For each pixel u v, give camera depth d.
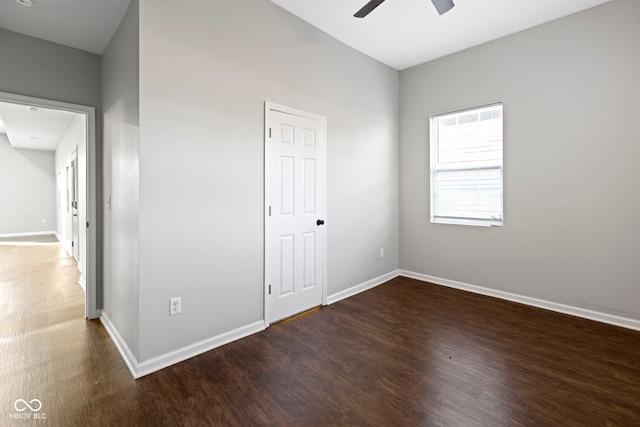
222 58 2.39
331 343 2.49
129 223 2.19
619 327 2.77
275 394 1.86
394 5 2.80
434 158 4.07
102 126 2.97
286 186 2.92
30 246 6.87
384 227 4.17
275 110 2.78
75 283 4.11
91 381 1.98
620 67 2.74
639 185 2.69
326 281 3.37
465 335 2.62
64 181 6.61
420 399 1.81
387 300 3.48
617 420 1.63
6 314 3.10
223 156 2.42
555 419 1.64
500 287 3.53
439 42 3.51
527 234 3.31
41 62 2.69
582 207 2.97
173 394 1.85
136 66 2.02
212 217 2.37
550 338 2.56
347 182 3.60
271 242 2.79
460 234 3.83
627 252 2.76
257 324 2.70
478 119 3.66
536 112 3.20
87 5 2.21
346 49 3.52
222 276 2.45
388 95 4.16
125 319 2.31
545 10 2.91
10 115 4.63
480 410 1.71
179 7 2.15
